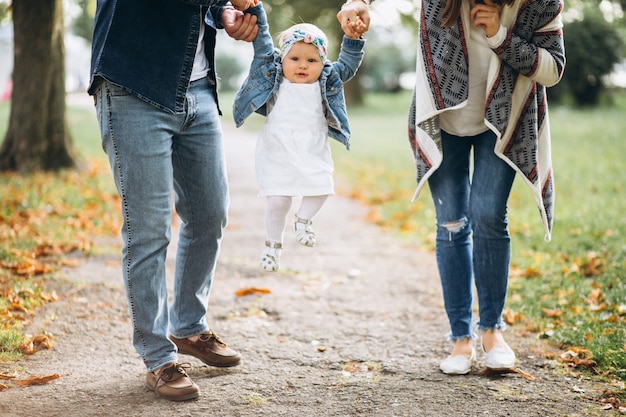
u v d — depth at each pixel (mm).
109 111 2965
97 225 7219
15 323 4051
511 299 4887
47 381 3314
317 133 3248
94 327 4168
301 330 4328
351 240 7230
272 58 3260
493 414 3021
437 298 5094
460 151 3504
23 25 10188
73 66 36031
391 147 16516
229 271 5742
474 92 3363
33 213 7344
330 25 28250
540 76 3193
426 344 4082
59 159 10406
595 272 5375
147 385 3240
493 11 3104
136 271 3049
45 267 5219
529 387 3342
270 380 3430
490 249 3420
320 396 3238
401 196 9883
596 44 23141
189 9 3020
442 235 3566
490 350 3506
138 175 2984
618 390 3275
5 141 10312
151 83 2949
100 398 3137
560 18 3252
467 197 3602
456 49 3283
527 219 7406
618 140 14039
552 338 4062
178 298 3443
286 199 3246
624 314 4391
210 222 3307
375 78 43625
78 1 15414
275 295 5094
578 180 9805
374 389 3330
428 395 3242
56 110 10422
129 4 2926
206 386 3314
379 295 5176
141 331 3111
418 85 3381
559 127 17125
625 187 9148
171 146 3098
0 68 29641
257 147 3338
